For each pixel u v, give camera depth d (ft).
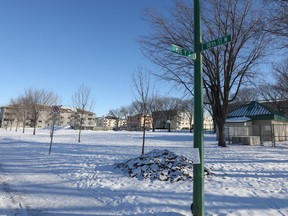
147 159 31.12
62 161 40.91
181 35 64.28
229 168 33.91
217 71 68.39
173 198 21.48
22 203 20.44
